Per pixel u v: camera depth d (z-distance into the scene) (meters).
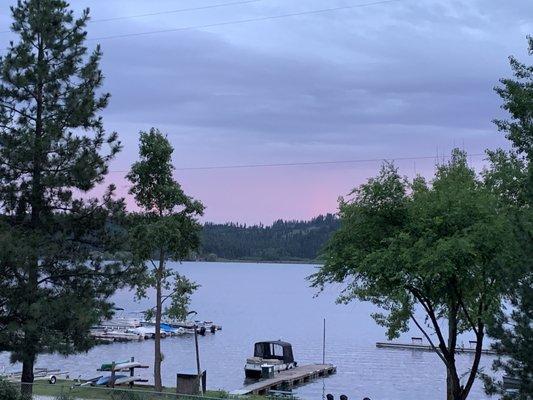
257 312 112.81
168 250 27.33
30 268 21.33
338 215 22.20
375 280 21.06
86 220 23.77
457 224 20.00
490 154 22.31
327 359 61.53
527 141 19.20
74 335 21.72
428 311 21.28
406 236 19.55
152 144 27.27
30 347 20.88
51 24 23.61
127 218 24.89
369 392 44.84
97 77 24.41
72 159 23.19
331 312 118.50
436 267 18.33
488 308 19.52
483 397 40.12
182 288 28.56
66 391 20.56
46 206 23.19
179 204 27.83
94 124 24.11
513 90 19.14
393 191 21.50
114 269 23.78
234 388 43.47
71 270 23.06
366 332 85.56
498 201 20.20
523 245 14.45
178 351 66.00
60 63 23.95
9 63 22.67
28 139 22.09
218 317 102.88
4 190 22.34
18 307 20.97
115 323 89.94
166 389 33.78
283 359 53.69
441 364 58.47
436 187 22.36
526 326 14.05
